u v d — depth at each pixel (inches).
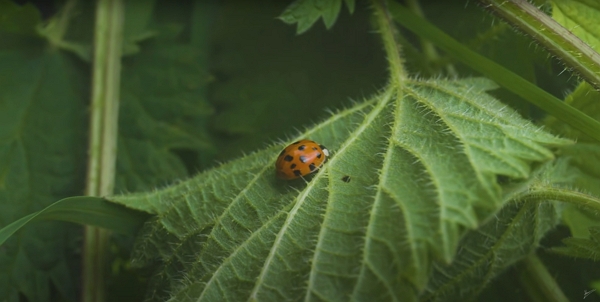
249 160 6.7
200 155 7.9
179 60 8.1
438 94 6.6
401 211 6.0
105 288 7.2
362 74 8.0
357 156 6.4
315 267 6.0
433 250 5.8
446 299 6.4
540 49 7.1
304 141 6.5
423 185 6.0
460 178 6.0
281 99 8.0
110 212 6.7
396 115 6.5
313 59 8.1
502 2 6.8
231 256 6.3
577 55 6.7
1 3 7.7
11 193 7.5
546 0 7.0
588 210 6.7
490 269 6.4
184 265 6.5
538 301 6.9
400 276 5.8
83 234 7.3
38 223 7.4
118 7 8.1
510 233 6.4
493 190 5.9
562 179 6.7
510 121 6.3
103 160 7.7
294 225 6.2
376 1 7.3
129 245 7.3
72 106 7.9
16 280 7.2
